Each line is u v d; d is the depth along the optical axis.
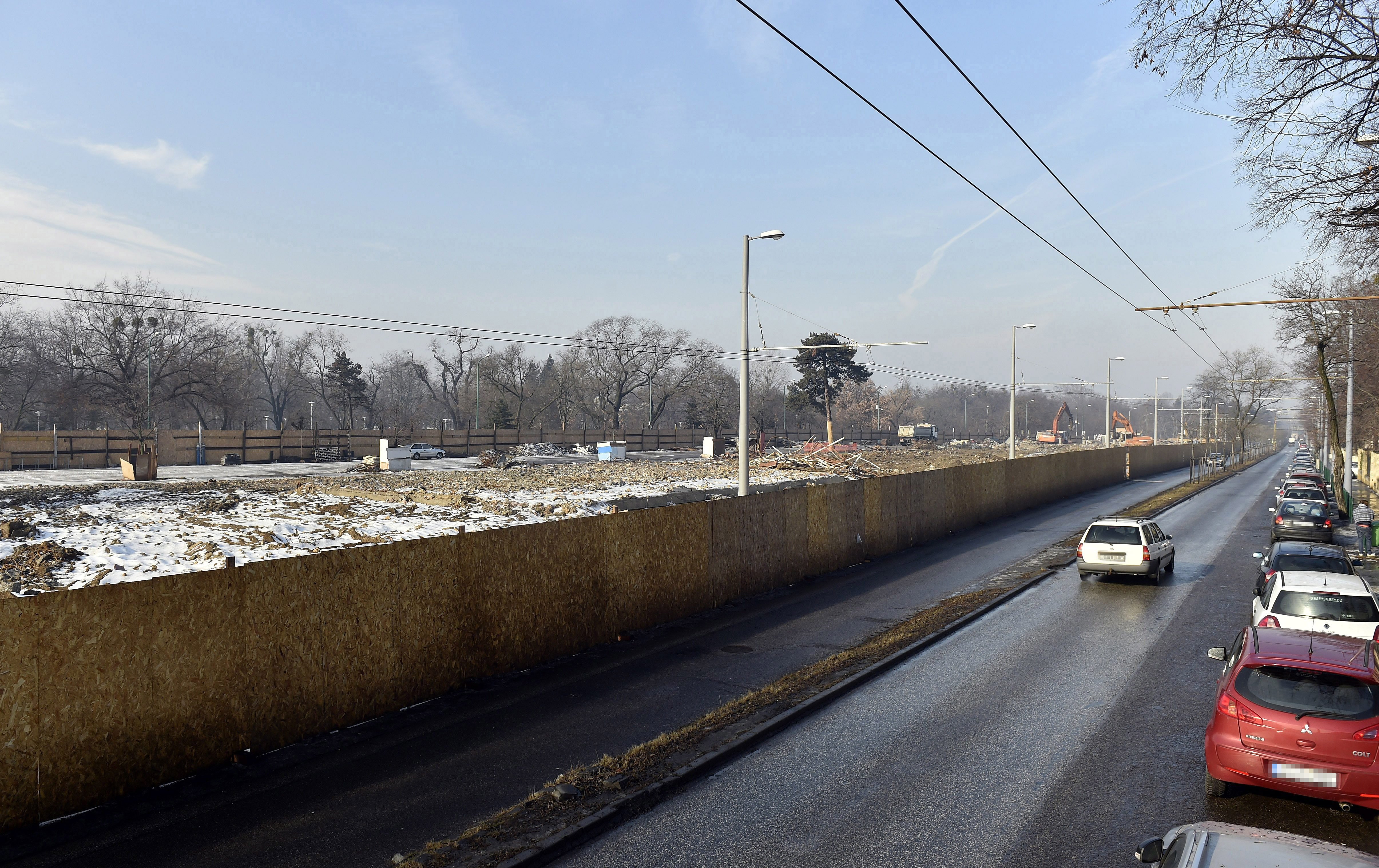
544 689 11.88
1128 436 121.44
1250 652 8.27
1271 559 16.88
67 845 7.08
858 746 9.89
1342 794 7.30
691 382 112.62
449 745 9.66
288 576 9.56
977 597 19.09
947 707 11.40
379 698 10.60
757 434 104.06
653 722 10.54
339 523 27.25
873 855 7.16
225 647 8.90
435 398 119.69
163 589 8.36
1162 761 9.30
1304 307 35.75
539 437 89.75
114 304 70.56
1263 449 173.88
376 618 10.59
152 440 60.78
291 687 9.57
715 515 17.84
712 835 7.58
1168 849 5.04
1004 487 38.84
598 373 110.69
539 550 13.23
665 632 15.52
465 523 27.75
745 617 16.91
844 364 100.19
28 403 80.12
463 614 11.87
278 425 114.19
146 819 7.61
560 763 9.16
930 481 30.22
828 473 57.31
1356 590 12.73
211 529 24.94
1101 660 13.85
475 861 6.86
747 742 9.85
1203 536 31.78
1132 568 20.61
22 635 7.32
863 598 19.06
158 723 8.29
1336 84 11.06
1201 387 103.44
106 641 7.89
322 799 8.13
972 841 7.41
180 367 73.06
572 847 7.34
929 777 8.91
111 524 25.25
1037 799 8.32
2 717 7.20
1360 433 56.44
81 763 7.70
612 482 45.59
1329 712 7.47
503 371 110.25
